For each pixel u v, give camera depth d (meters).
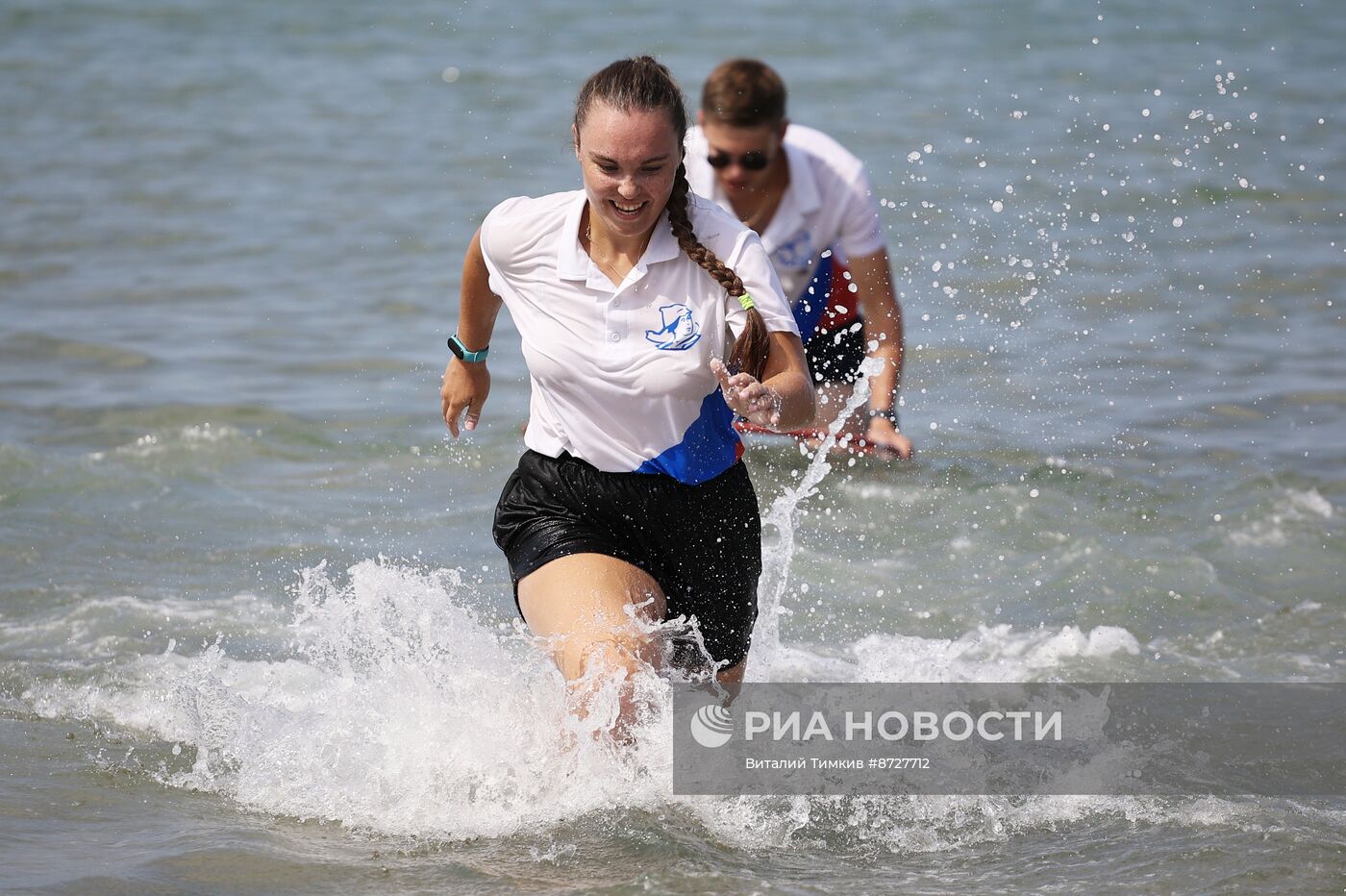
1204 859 9.70
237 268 29.38
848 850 10.02
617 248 10.40
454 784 10.77
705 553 10.84
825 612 15.40
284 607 15.30
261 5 59.72
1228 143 38.69
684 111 10.10
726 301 10.32
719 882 9.34
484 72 47.41
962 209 32.03
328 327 26.00
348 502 18.50
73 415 21.44
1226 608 15.46
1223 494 18.56
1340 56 51.53
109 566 16.22
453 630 11.33
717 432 10.76
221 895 9.11
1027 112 42.22
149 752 11.77
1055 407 21.42
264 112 43.16
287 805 10.72
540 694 10.88
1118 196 33.47
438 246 30.77
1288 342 24.27
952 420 20.97
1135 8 61.34
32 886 9.06
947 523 17.84
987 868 9.68
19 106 43.88
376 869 9.55
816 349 19.39
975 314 25.30
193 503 18.22
